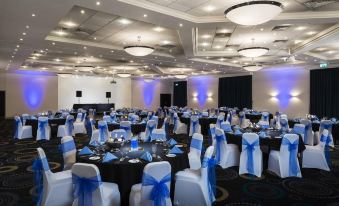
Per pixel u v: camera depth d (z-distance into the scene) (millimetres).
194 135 4977
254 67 11586
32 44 8227
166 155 3736
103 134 7512
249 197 4051
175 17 5551
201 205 3461
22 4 4816
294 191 4285
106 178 3357
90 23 6602
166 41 8516
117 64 13805
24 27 6305
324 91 13109
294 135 4875
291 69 14680
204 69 15680
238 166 5590
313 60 11734
